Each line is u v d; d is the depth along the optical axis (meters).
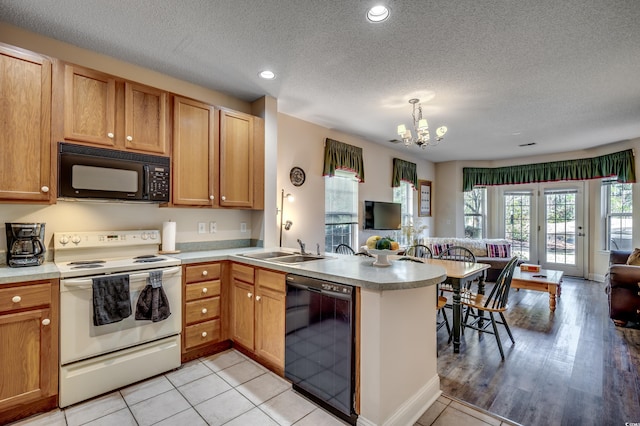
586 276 6.04
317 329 1.96
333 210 4.87
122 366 2.16
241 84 3.11
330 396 1.89
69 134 2.17
